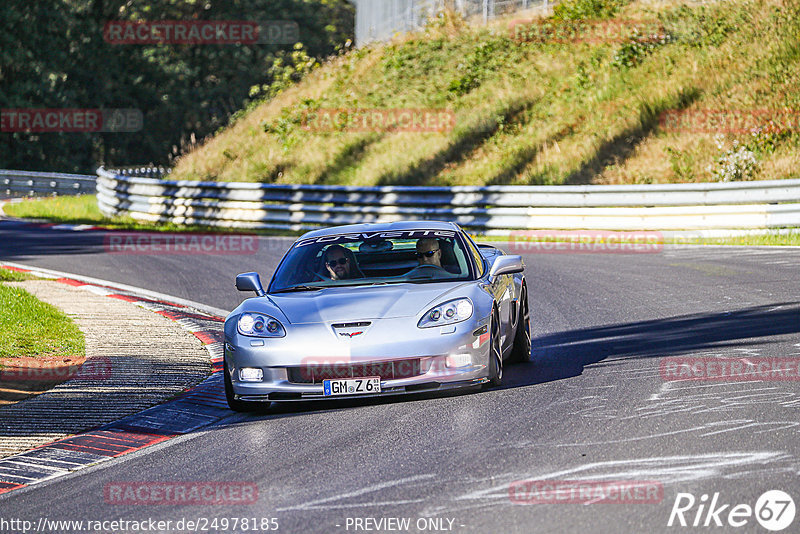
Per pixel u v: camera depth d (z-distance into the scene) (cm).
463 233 2252
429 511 1212
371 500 1277
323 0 18062
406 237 2195
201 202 7062
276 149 8625
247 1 17475
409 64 9200
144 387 2177
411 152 7819
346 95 8988
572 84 7888
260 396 1880
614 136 6931
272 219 6706
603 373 2045
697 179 6172
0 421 1897
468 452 1481
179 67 16612
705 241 5016
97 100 15462
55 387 2173
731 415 1595
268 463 1523
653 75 7519
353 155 8131
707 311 2814
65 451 1695
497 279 2136
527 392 1902
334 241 2216
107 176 8044
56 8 14950
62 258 5141
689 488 1232
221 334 2895
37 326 2866
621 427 1566
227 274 4444
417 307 1905
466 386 1902
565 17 8875
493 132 7675
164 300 3741
